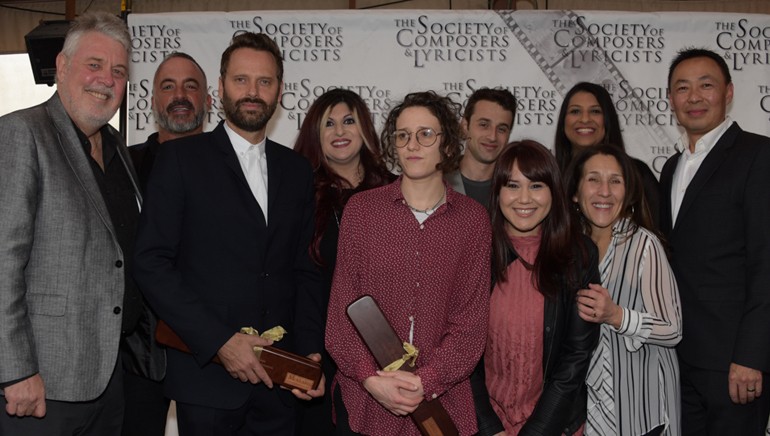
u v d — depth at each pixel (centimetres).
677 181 292
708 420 274
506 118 329
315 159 293
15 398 207
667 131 368
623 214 256
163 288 224
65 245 219
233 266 235
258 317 237
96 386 224
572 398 230
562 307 235
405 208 223
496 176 241
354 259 226
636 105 368
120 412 248
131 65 370
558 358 236
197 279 233
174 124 320
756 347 255
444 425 213
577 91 348
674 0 499
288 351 248
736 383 259
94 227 226
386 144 236
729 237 268
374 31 370
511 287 238
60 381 218
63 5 523
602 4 498
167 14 369
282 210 247
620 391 242
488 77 370
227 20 369
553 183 237
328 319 227
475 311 222
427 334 219
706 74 280
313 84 371
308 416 278
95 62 233
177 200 233
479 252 225
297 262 260
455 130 225
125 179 254
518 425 236
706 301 269
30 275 217
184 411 234
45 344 216
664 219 294
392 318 221
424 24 369
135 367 258
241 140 247
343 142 292
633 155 369
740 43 366
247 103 240
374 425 222
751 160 267
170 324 224
